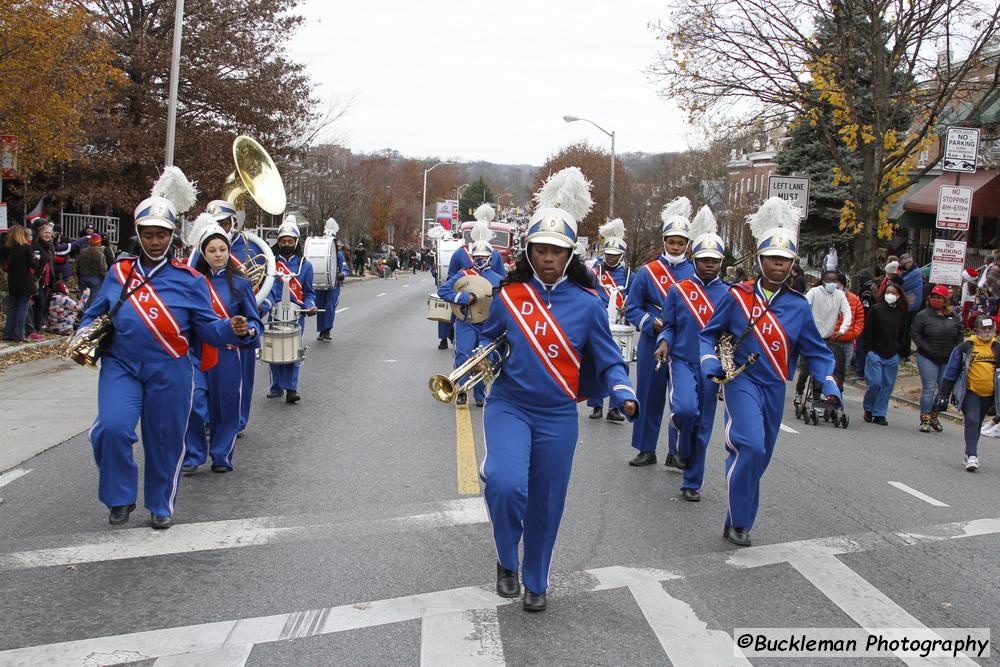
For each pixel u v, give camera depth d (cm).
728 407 675
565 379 521
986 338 963
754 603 551
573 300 525
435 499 748
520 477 504
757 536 689
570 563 611
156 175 2669
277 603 525
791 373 683
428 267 7550
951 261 1459
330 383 1360
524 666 454
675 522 715
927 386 1221
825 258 3216
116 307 629
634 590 564
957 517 767
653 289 909
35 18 1576
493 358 527
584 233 4938
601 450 973
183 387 647
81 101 1886
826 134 1962
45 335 1728
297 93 2933
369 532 659
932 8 1759
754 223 716
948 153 1438
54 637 475
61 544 619
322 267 1862
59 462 842
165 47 2630
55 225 2395
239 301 787
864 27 1867
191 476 812
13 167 1673
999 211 2380
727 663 467
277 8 2859
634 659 467
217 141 2730
